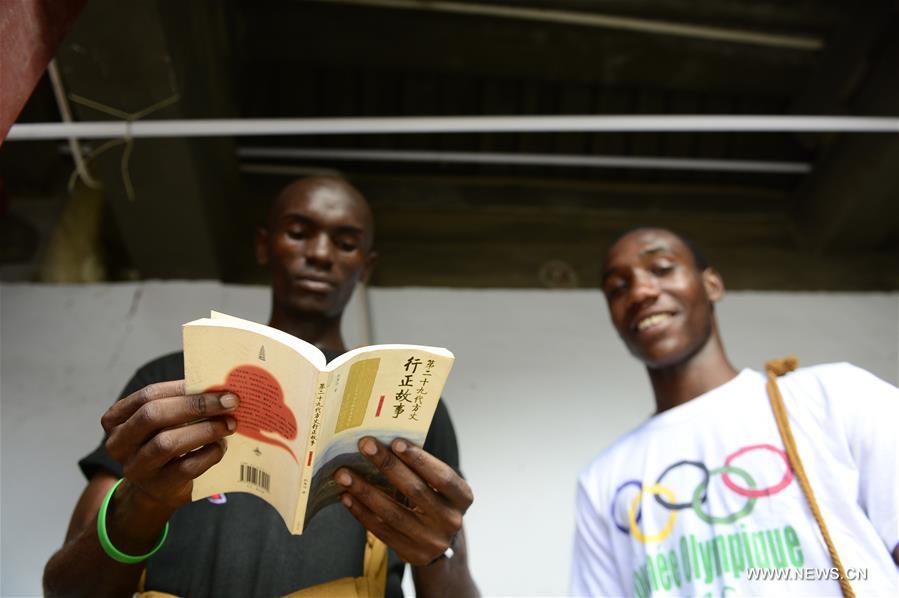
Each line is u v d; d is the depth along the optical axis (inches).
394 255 128.5
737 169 139.1
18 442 99.0
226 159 122.2
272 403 53.4
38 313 111.9
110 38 96.5
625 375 114.2
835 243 135.6
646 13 128.0
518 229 134.7
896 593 68.8
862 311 126.4
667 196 141.9
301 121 104.3
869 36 125.9
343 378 52.3
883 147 123.9
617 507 83.7
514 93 136.3
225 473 57.1
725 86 137.0
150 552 60.1
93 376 106.3
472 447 104.8
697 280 93.6
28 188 126.6
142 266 116.5
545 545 97.5
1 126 64.1
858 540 71.7
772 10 128.2
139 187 108.7
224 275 120.3
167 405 53.2
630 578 80.2
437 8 125.9
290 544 66.8
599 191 141.2
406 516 58.1
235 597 63.9
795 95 138.2
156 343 110.3
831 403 78.1
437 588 62.7
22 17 67.1
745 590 72.0
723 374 90.2
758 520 74.7
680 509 79.0
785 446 77.4
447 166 139.4
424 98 135.1
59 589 60.1
